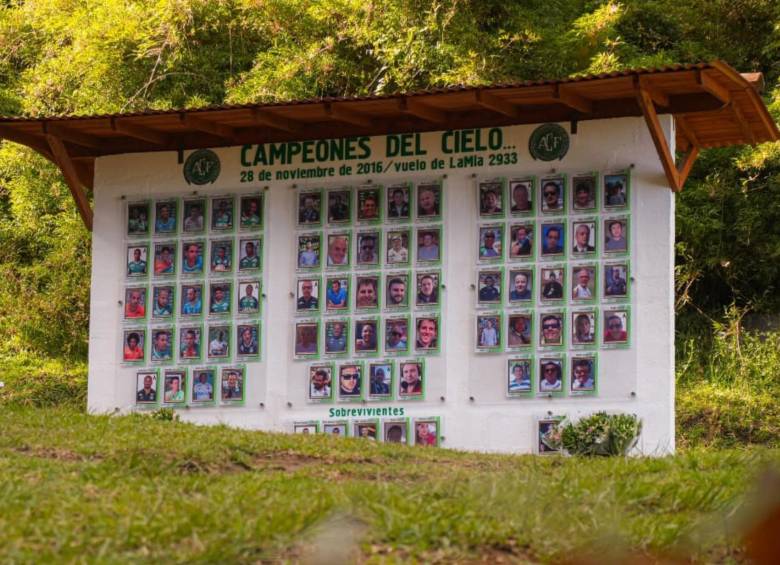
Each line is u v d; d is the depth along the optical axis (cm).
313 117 1525
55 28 2558
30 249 2555
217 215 1591
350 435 1509
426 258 1506
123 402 1603
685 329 2148
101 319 1623
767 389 2006
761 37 2391
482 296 1483
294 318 1548
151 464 975
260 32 2405
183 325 1592
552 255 1463
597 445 1316
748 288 2167
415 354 1499
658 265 1428
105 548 693
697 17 2398
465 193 1499
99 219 1638
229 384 1566
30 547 693
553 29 2220
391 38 2217
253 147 1584
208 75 2416
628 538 781
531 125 1483
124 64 2438
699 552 772
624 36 2359
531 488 875
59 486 863
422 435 1484
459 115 1506
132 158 1633
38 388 2198
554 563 740
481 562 730
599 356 1436
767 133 1603
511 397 1459
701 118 1543
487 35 2183
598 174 1455
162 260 1609
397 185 1523
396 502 816
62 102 2491
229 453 1051
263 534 730
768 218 2133
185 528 741
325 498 825
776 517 601
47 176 2447
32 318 2405
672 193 1441
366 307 1523
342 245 1539
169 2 2331
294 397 1539
